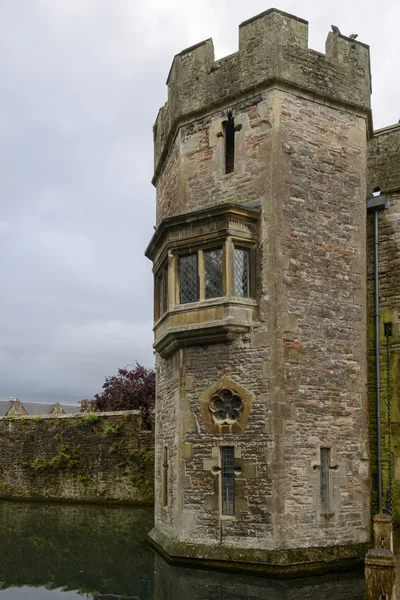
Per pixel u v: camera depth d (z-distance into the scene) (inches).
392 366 530.3
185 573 422.3
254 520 428.8
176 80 532.7
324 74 493.7
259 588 387.9
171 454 498.9
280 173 464.4
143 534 614.2
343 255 488.4
